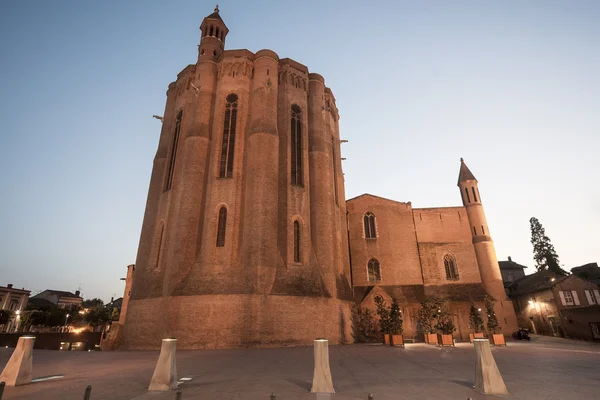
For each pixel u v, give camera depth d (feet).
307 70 125.59
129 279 140.77
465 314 127.44
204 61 115.14
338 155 137.69
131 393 29.27
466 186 152.15
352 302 109.29
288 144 108.47
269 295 85.10
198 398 27.45
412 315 126.11
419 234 145.18
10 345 123.03
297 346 83.10
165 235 99.04
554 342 106.83
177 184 104.12
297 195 104.53
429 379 35.73
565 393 28.68
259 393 29.19
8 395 28.48
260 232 90.07
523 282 172.76
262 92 107.45
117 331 101.40
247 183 97.55
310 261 98.94
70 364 50.34
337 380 35.55
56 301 338.34
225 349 75.87
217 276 87.30
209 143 104.37
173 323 81.51
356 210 146.72
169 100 125.90
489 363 29.60
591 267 202.18
